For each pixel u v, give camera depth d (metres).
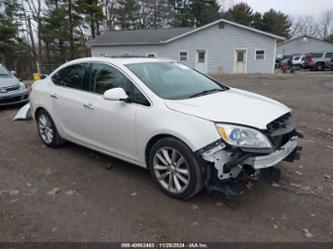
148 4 46.78
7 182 3.76
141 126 3.35
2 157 4.61
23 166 4.24
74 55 33.22
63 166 4.21
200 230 2.77
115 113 3.62
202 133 2.89
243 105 3.31
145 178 3.80
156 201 3.25
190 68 4.55
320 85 14.55
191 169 3.01
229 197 3.30
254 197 3.32
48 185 3.66
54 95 4.58
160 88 3.55
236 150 2.82
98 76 4.00
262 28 52.69
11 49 30.05
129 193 3.43
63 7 31.58
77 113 4.19
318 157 4.50
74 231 2.77
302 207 3.13
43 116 4.97
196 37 25.84
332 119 6.99
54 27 31.02
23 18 33.75
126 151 3.70
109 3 43.28
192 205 3.17
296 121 6.79
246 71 25.78
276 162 3.06
